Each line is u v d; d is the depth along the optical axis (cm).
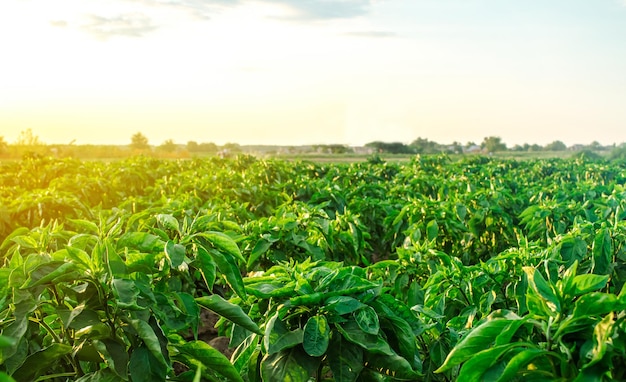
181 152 4928
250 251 588
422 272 540
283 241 593
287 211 747
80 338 303
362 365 309
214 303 317
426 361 365
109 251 297
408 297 511
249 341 362
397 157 5853
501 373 249
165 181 1196
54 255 303
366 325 313
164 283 396
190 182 1188
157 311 309
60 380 338
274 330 313
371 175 1720
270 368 308
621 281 494
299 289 333
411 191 1264
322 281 342
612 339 235
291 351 312
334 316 319
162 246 333
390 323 335
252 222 609
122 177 1539
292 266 416
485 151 6819
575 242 502
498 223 899
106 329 293
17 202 846
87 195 1210
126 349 307
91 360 301
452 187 1363
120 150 5169
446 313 481
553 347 250
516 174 1919
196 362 329
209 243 376
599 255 479
